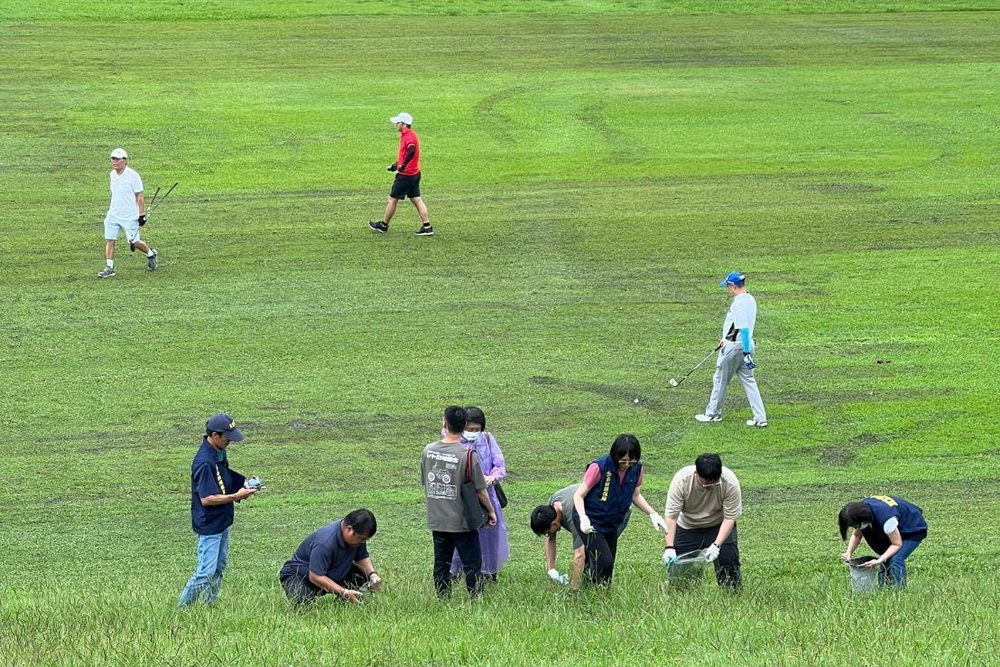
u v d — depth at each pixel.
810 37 60.28
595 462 15.93
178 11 61.62
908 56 56.75
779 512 21.36
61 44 55.34
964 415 24.92
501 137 44.72
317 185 39.66
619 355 27.84
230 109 47.31
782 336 28.80
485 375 26.83
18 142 42.91
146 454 23.41
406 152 34.44
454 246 34.56
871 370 27.02
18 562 19.56
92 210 37.16
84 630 14.46
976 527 20.50
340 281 32.06
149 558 19.83
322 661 12.98
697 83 52.09
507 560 17.94
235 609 15.77
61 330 28.88
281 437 24.14
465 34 59.66
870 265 33.12
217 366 27.22
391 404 25.53
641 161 42.28
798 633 13.62
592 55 56.50
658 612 14.93
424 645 13.53
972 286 31.58
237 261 33.34
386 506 21.75
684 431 24.52
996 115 47.38
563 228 36.00
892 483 22.38
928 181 40.06
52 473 22.64
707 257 33.78
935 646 12.85
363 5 64.31
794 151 43.38
